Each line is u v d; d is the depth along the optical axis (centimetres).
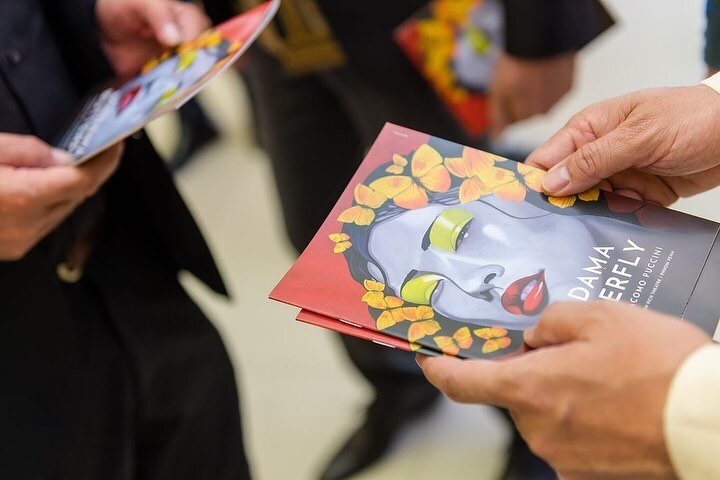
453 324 68
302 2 134
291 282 71
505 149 171
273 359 191
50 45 101
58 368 103
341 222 75
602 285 70
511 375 61
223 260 212
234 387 128
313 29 137
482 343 66
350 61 140
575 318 60
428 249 73
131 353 112
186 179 235
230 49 92
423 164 80
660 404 55
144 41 110
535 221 75
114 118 93
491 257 72
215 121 242
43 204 88
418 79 142
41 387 103
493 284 70
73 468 109
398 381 166
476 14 134
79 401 107
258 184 232
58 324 102
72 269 105
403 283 71
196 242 110
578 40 135
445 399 178
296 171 158
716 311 68
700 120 75
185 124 235
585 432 58
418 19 135
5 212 87
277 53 142
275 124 154
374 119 150
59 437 106
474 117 144
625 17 183
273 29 138
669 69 171
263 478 172
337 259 73
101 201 106
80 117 99
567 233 74
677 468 55
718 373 53
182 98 85
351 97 148
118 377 112
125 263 112
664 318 58
